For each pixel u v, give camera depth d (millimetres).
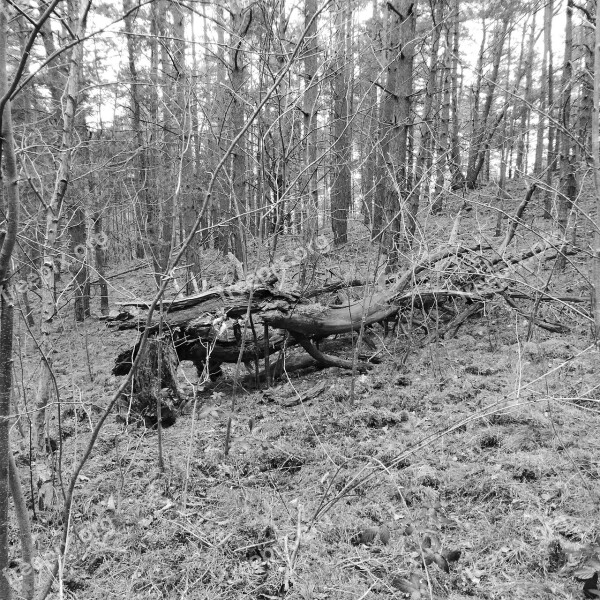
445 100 12203
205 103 4387
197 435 3916
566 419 3287
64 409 4770
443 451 3182
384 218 5281
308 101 5527
